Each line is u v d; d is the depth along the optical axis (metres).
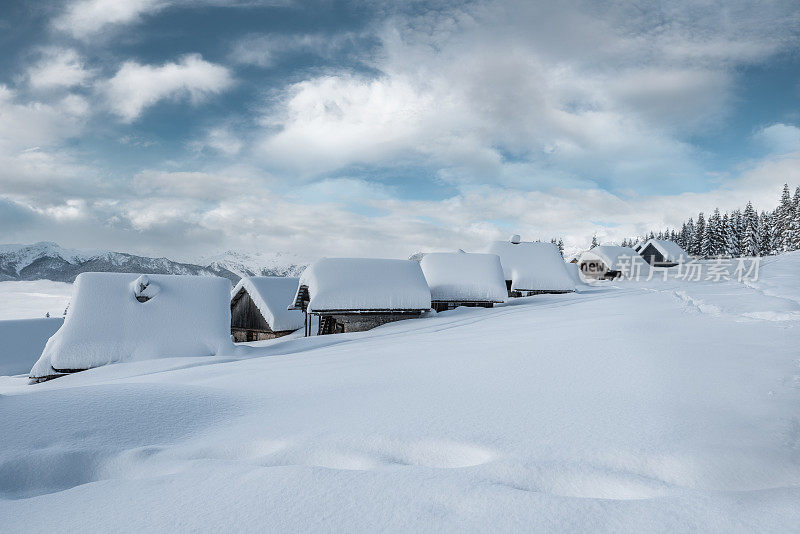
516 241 33.81
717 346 5.79
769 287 14.55
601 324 9.27
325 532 2.26
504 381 5.12
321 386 5.55
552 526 2.21
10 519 2.60
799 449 2.92
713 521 2.21
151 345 14.65
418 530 2.23
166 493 2.80
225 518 2.45
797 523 2.14
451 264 26.00
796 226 68.00
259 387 5.70
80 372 13.57
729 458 2.86
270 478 2.88
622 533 2.14
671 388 4.25
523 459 2.97
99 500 2.77
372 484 2.72
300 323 26.70
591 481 2.74
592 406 3.97
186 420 4.27
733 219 81.31
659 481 2.67
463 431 3.59
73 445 3.62
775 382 4.16
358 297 20.91
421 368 6.30
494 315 19.39
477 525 2.25
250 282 27.45
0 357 21.41
